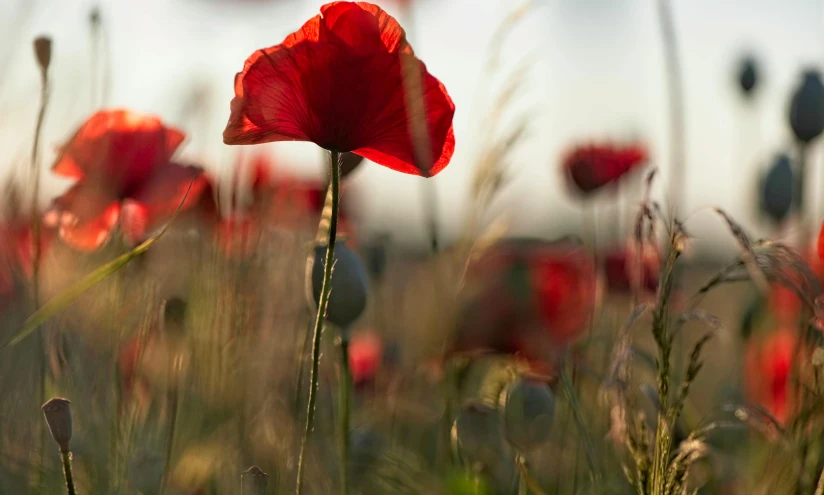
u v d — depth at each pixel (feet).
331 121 2.52
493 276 2.75
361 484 3.09
